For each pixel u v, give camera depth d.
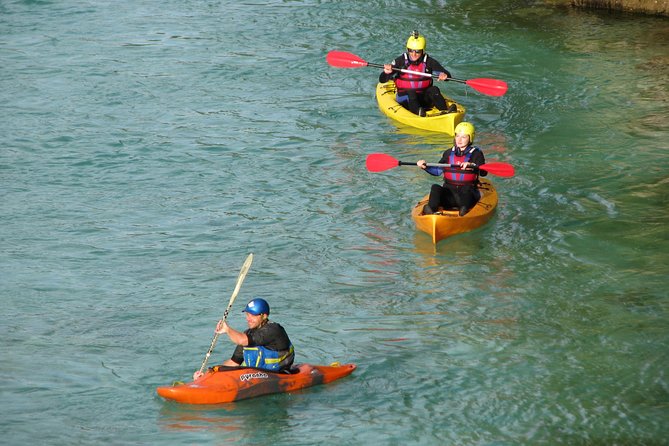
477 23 89.25
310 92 71.31
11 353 34.62
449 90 71.81
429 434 28.92
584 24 88.06
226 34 85.69
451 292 40.28
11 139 60.75
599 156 57.38
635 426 29.42
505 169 47.16
